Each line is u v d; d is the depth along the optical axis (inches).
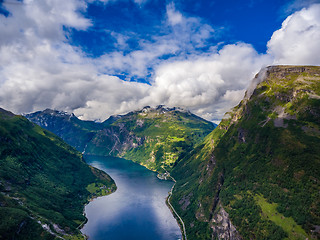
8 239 6988.2
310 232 6299.2
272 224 7101.4
